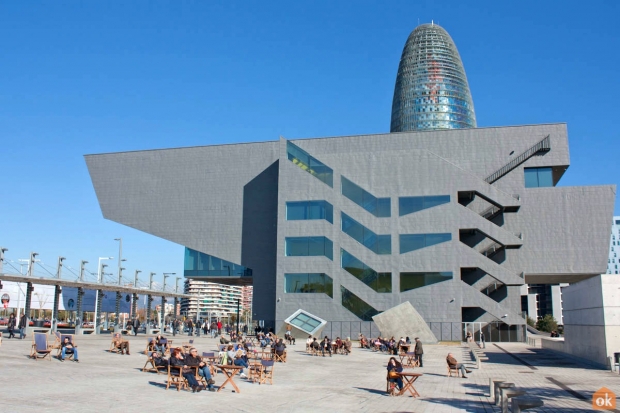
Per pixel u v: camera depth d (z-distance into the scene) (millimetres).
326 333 77750
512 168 81688
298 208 81938
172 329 79875
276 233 89062
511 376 33156
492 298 79625
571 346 48625
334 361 42906
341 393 24500
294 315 70312
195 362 23297
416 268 76875
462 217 76938
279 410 19172
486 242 81375
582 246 78688
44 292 78188
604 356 38594
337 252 79500
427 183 78750
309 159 82750
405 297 76438
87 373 26859
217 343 56125
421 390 26422
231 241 90875
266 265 88812
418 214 78125
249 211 91062
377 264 78000
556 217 79875
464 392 25812
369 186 80188
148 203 95250
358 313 77438
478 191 77625
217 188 93000
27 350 36625
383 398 23297
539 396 24312
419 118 197125
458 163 83062
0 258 51531
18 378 23703
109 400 19344
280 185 82875
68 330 70375
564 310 51688
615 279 38875
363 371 35531
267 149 92188
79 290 61438
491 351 57906
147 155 96812
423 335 66188
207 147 94500
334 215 80438
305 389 25438
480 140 83188
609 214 78812
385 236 78562
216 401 20531
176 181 94875
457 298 75125
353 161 81250
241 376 28453
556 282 91562
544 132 82000
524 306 172000
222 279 95750
